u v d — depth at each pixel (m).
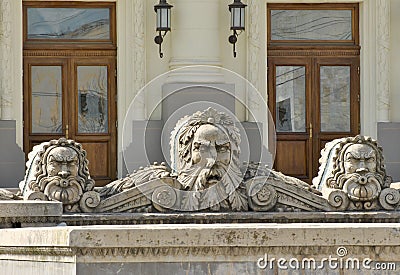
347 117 30.94
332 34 30.91
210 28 29.47
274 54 30.75
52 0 30.36
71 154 18.78
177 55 29.50
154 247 14.31
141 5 30.06
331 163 19.41
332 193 19.19
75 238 14.22
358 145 19.39
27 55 30.33
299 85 30.86
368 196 19.22
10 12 29.78
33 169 18.86
